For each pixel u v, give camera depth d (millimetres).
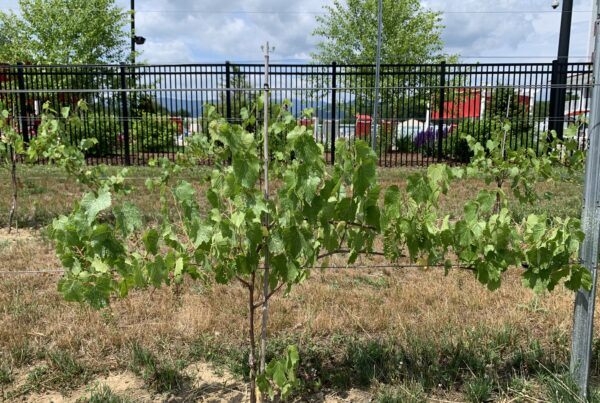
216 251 2457
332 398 3088
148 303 4258
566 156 6352
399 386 3098
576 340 2992
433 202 2656
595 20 2830
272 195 4688
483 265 2834
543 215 2879
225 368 3395
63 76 14633
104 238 2379
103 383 3225
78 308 4113
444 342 3529
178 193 2488
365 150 2342
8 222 7094
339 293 4520
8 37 18938
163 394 3131
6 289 4578
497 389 3152
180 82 12445
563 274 2850
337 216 2473
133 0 19594
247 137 2385
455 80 14688
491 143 6188
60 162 5918
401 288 4680
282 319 3959
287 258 2496
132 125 12852
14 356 3436
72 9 18344
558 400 2906
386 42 19000
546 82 11938
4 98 11414
